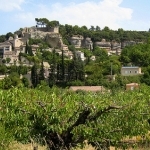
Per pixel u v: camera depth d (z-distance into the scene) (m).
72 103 12.40
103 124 13.49
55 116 11.91
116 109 13.16
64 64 103.69
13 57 154.12
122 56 117.38
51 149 12.71
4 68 120.69
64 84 96.25
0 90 12.16
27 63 142.25
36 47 168.12
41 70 99.50
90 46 194.75
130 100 14.38
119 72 104.06
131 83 82.12
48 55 150.00
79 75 97.81
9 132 12.96
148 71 95.31
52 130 12.18
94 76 97.88
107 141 14.06
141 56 113.69
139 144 17.72
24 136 12.52
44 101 12.20
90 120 12.62
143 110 13.88
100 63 111.38
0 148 13.89
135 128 13.97
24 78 88.12
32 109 11.90
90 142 14.17
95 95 16.75
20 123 12.02
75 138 12.95
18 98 12.05
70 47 183.75
